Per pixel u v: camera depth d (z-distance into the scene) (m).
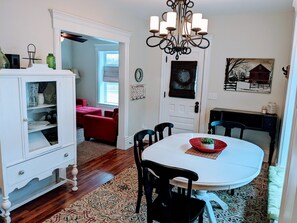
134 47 4.71
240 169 2.08
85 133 5.25
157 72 5.12
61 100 2.75
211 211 2.43
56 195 2.94
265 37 4.11
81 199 2.86
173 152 2.48
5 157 2.22
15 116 2.28
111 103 7.36
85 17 3.43
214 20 4.43
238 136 4.48
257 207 2.77
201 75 4.70
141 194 2.58
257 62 4.21
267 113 4.09
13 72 2.21
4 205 2.28
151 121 5.36
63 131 2.83
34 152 2.49
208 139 2.57
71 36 4.50
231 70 4.42
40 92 2.61
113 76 7.18
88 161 4.08
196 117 4.87
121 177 3.47
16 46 2.58
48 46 2.92
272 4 3.56
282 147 3.35
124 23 4.30
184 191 2.43
